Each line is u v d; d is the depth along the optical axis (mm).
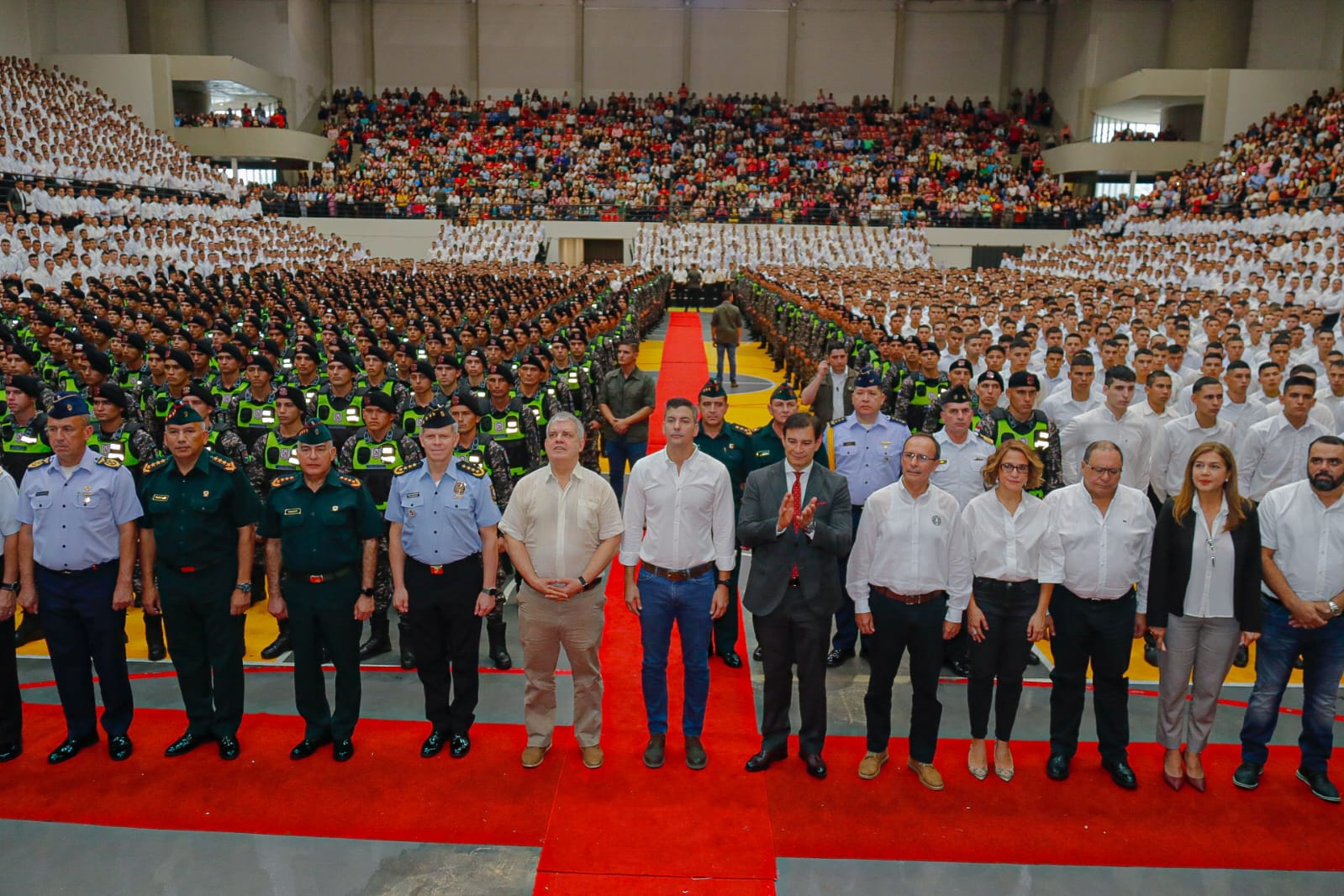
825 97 48188
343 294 20516
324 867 4566
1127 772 5336
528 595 5367
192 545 5395
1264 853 4754
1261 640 5293
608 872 4527
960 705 6387
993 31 47656
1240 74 38250
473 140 45062
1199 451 5145
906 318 16375
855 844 4777
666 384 19438
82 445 5414
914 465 5121
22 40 36188
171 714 6113
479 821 4934
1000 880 4523
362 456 7012
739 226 39656
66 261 20484
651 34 48156
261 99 43312
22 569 5410
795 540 5312
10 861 4609
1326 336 11219
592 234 40375
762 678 6758
